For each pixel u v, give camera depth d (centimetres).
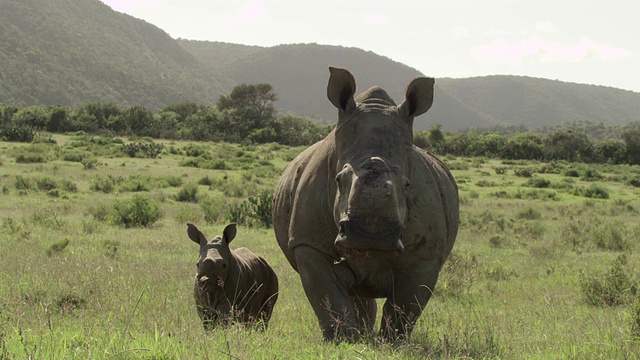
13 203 5494
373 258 1175
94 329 1184
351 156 1088
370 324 1398
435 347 1176
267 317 1666
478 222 5603
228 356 987
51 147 12938
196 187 7044
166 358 984
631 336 1273
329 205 1187
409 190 1170
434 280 1227
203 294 1427
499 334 1334
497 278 2822
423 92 1145
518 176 13488
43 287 1703
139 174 9425
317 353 1053
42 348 982
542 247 3900
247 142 19850
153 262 2755
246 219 4972
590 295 2136
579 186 11594
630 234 4878
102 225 4275
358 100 1197
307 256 1216
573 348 1204
